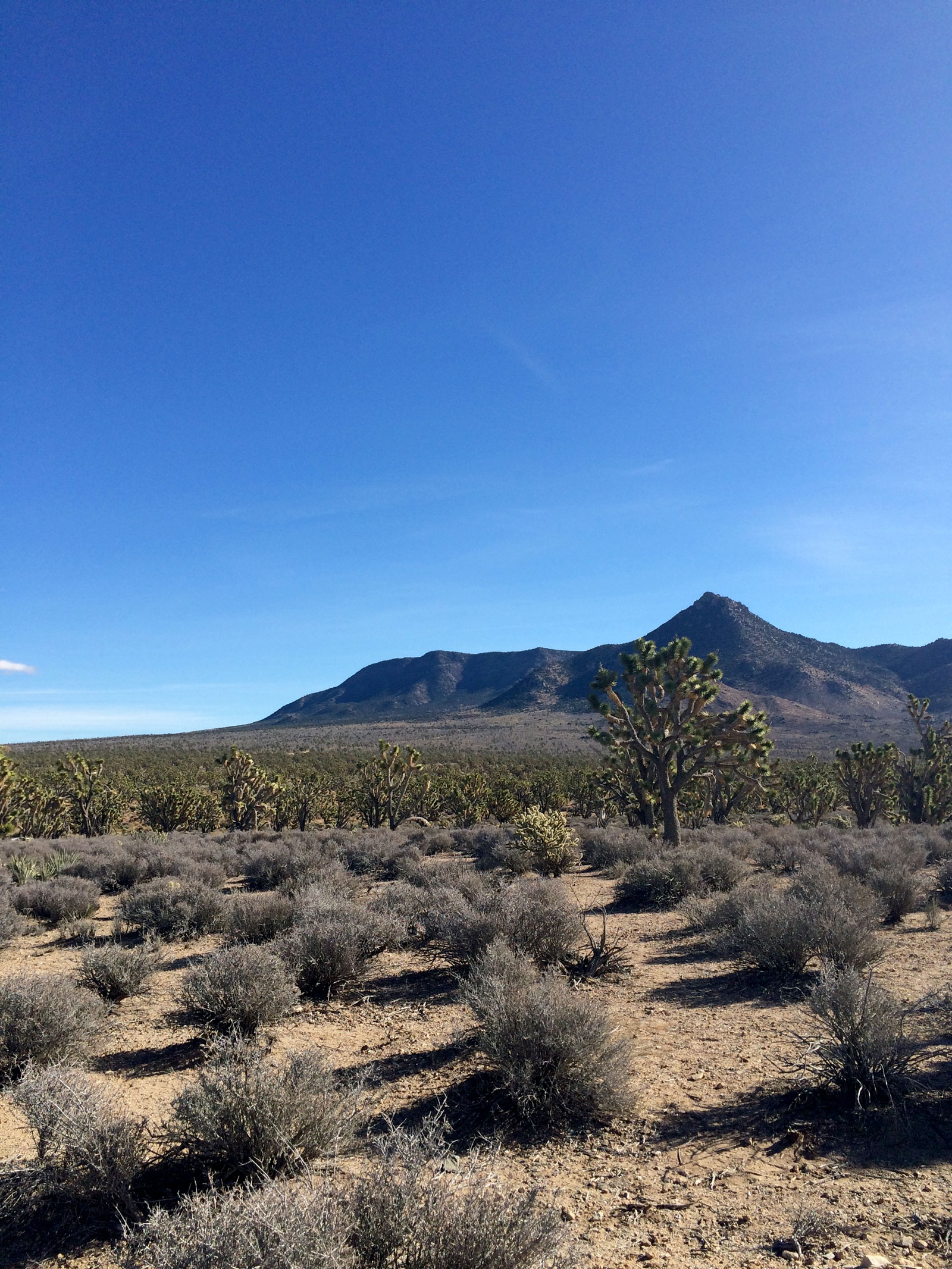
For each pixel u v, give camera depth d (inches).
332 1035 294.8
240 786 1525.6
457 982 358.6
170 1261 115.9
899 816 1537.9
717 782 1385.3
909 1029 262.2
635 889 585.0
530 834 753.0
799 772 1763.0
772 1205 163.2
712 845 700.0
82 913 575.2
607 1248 146.9
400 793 1534.2
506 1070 216.1
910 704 1523.1
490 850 839.7
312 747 4896.7
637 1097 211.3
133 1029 307.0
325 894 496.7
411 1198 128.3
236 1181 168.6
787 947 345.1
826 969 259.8
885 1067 211.8
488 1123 208.4
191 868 692.7
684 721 939.3
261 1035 287.4
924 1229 149.4
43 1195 169.8
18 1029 247.9
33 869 745.6
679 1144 195.0
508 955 308.2
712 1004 317.1
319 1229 117.2
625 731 965.8
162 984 373.7
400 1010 327.3
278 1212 119.7
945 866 571.5
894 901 468.8
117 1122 174.9
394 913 448.8
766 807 1831.9
